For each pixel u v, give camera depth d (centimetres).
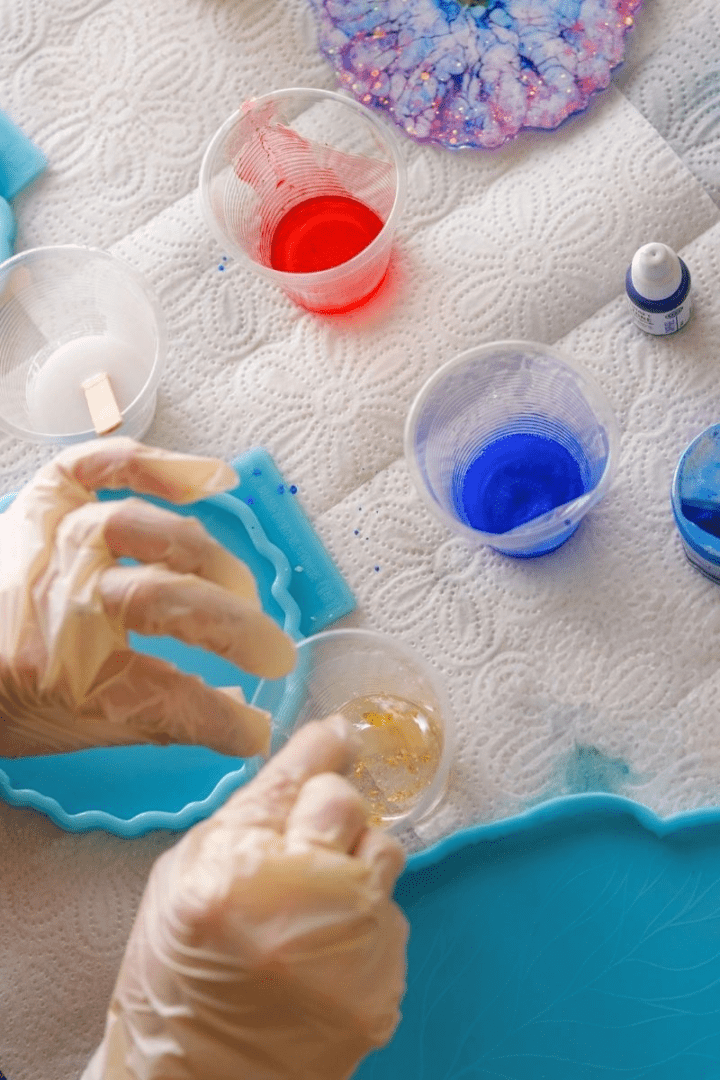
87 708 77
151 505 74
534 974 88
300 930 65
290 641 74
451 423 94
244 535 98
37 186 106
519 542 88
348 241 101
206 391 101
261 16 105
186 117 105
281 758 73
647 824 87
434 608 95
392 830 85
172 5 107
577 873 89
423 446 92
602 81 99
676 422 94
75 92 107
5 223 104
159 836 93
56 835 94
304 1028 68
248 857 66
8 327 100
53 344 102
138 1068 72
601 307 97
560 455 95
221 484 76
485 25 102
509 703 93
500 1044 87
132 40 107
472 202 100
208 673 96
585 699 92
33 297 100
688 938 87
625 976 87
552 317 97
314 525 97
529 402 94
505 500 94
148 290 96
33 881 93
